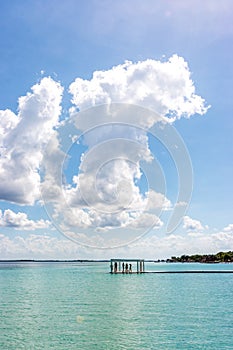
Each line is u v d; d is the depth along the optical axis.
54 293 53.84
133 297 48.41
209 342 24.06
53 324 29.52
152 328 27.98
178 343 23.84
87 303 42.22
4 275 112.00
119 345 23.45
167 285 67.69
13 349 22.64
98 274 113.12
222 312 35.25
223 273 112.56
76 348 22.84
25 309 37.53
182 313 34.66
